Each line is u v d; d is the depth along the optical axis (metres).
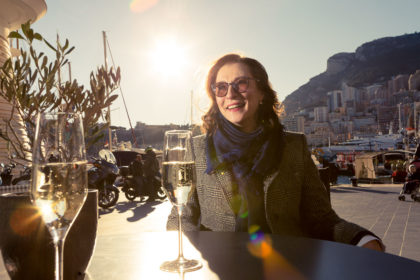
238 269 1.00
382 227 7.31
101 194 9.44
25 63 1.56
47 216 0.73
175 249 1.23
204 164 2.08
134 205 10.52
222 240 1.34
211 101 2.21
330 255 1.11
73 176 0.74
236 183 1.97
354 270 0.97
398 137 113.75
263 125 2.04
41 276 0.92
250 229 1.92
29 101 1.54
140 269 1.03
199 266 1.01
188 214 2.02
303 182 2.03
